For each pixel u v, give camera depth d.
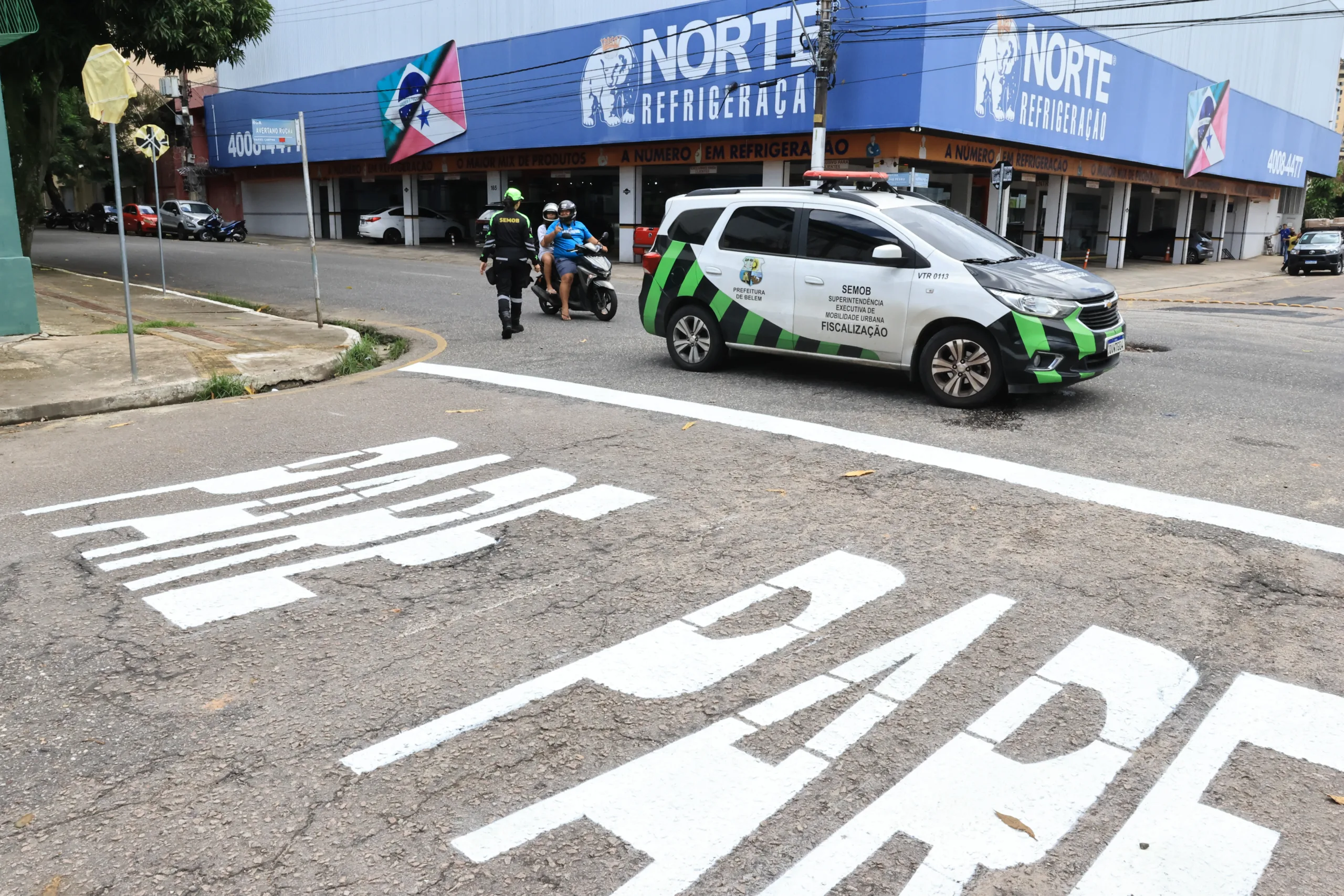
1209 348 11.49
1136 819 2.79
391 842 2.68
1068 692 3.46
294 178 44.09
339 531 5.09
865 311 8.06
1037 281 7.49
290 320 13.56
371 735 3.19
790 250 8.52
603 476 6.03
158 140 16.62
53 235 39.03
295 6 40.34
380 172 39.22
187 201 40.75
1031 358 7.31
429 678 3.56
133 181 49.78
